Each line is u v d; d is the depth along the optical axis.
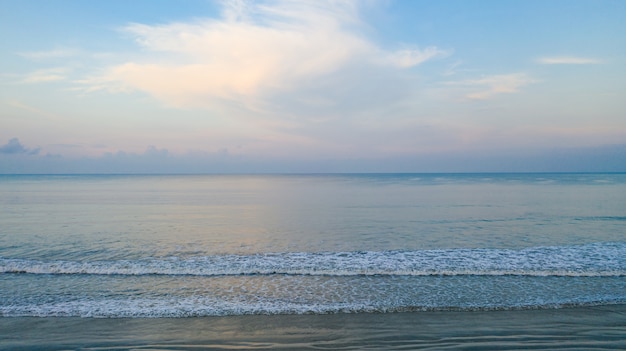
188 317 8.32
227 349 6.75
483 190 54.12
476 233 19.19
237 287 10.45
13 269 12.09
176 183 95.00
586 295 9.59
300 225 22.22
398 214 26.98
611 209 29.14
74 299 9.46
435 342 6.98
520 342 6.97
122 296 9.70
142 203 36.94
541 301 9.16
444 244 16.58
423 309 8.70
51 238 17.94
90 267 12.35
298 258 13.66
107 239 17.81
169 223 23.23
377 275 11.55
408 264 12.67
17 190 59.50
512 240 17.34
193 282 10.95
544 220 23.53
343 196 44.50
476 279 11.08
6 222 23.23
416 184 77.12
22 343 7.04
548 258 13.40
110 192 55.22
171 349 6.77
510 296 9.55
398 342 7.00
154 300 9.40
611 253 14.13
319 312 8.55
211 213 28.42
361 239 17.86
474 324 7.82
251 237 18.48
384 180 108.38
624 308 8.71
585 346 6.81
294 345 6.90
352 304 9.02
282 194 49.78
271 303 9.12
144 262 13.16
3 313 8.52
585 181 90.25
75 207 32.69
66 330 7.64
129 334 7.43
